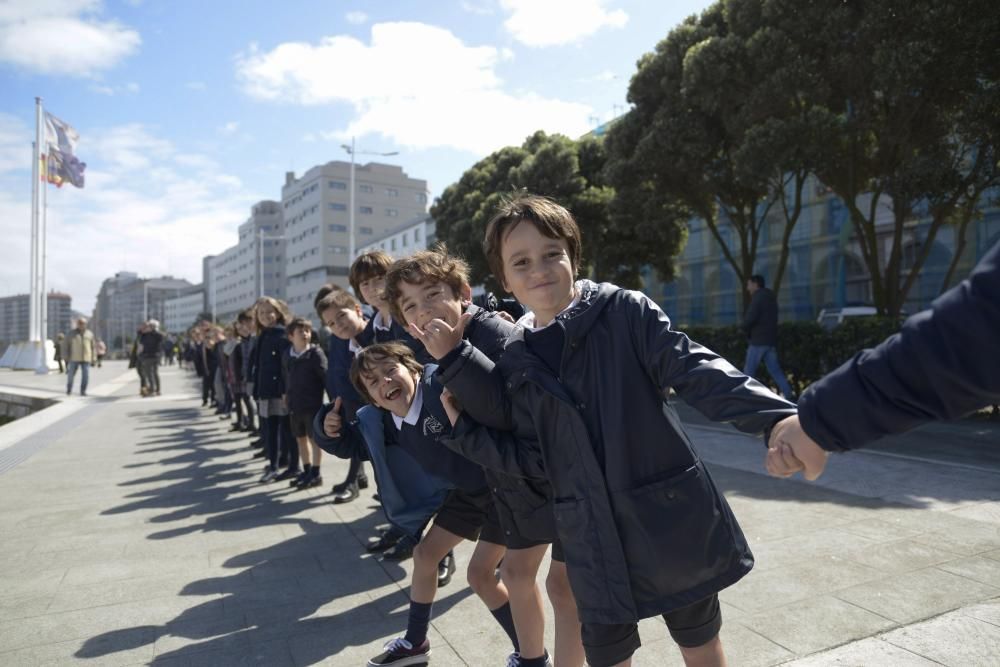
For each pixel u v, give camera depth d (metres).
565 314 1.65
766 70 11.01
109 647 2.84
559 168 18.98
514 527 2.14
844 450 1.08
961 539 3.62
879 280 11.31
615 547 1.56
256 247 111.69
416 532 3.01
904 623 2.67
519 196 1.83
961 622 2.64
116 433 9.77
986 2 8.45
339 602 3.30
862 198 22.70
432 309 2.32
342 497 5.34
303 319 5.81
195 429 10.18
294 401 5.87
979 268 0.93
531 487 1.97
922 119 10.10
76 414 12.35
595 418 1.60
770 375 10.31
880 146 10.74
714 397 1.42
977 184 9.96
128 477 6.57
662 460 1.58
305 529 4.62
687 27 13.45
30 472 6.86
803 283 25.16
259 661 2.69
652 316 1.60
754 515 4.26
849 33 10.21
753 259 14.75
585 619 1.62
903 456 5.83
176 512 5.17
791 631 2.66
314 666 2.64
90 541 4.41
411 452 2.66
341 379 4.79
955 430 7.13
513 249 1.73
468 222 22.75
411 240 58.41
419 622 2.58
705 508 1.56
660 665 2.48
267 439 6.31
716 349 11.62
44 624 3.09
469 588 3.46
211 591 3.48
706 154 13.17
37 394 17.48
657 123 13.30
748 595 3.03
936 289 20.34
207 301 146.75
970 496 4.45
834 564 3.35
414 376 2.66
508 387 1.79
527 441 1.88
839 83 10.81
